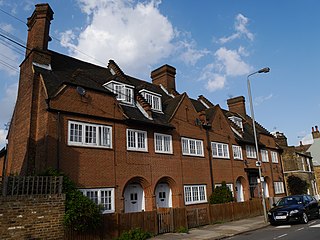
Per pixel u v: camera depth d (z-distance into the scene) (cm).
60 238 1114
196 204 2122
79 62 2064
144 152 1833
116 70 2161
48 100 1434
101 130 1622
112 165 1625
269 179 3195
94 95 1638
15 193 1047
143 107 1966
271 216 1759
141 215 1416
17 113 1747
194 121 2330
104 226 1259
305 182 3575
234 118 3044
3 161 2109
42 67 1688
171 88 2762
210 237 1377
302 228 1499
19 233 1016
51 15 1883
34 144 1493
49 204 1111
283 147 3700
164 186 2003
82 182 1464
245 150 2883
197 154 2269
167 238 1362
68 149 1447
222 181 2373
